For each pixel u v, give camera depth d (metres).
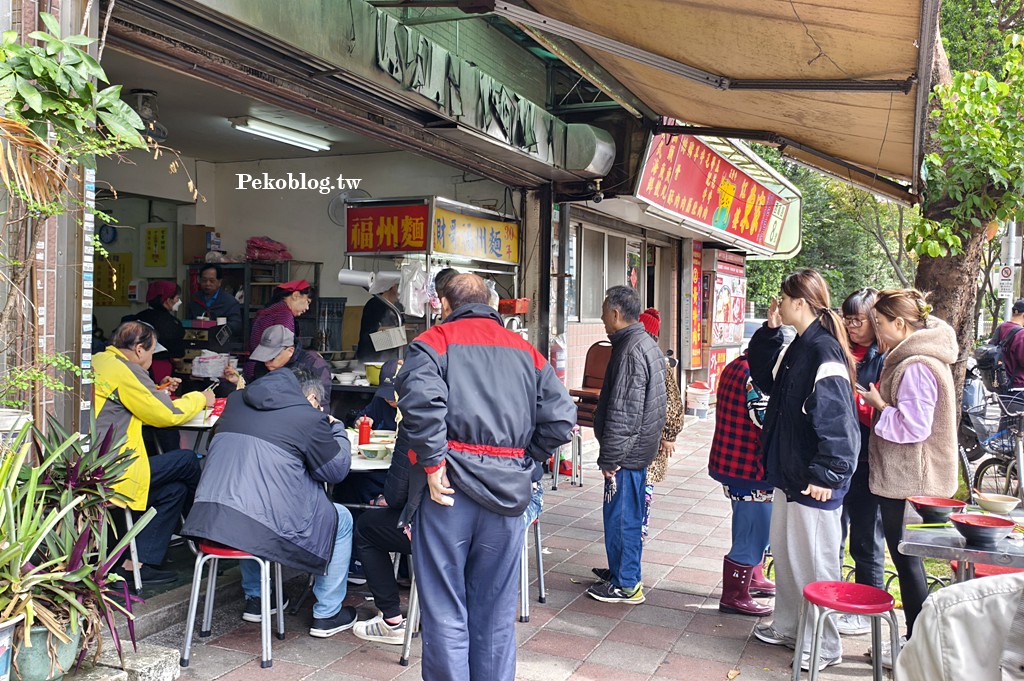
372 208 6.50
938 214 6.43
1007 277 13.63
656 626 4.30
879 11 3.25
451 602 3.03
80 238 3.11
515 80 7.54
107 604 2.91
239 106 6.30
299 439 3.75
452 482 3.00
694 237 12.52
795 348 3.78
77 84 2.55
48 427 3.02
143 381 4.16
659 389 4.44
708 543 5.93
